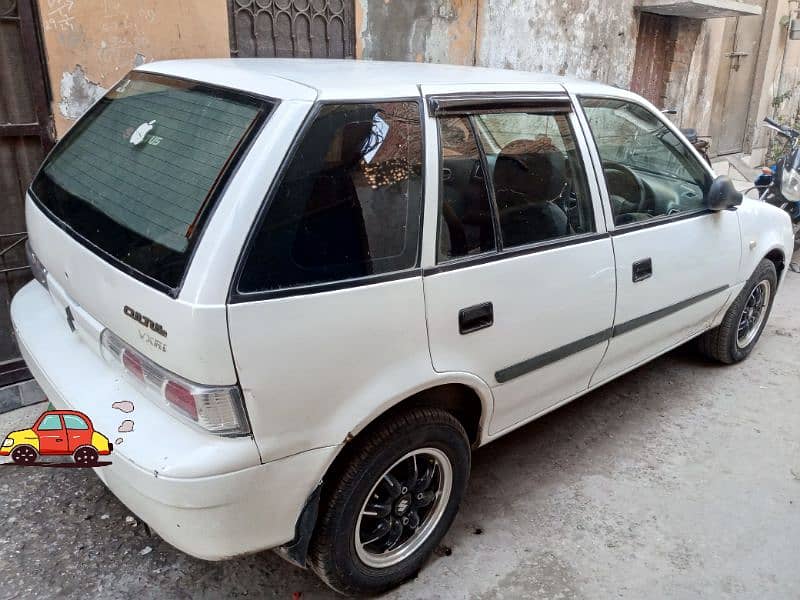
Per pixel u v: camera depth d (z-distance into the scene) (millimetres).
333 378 2043
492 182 2502
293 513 2072
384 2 5020
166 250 1913
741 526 2961
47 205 2555
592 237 2869
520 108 2623
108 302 2070
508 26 6109
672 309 3428
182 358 1826
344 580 2338
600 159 2949
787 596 2592
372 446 2223
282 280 1922
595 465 3350
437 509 2594
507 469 3289
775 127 7016
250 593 2508
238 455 1887
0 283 3537
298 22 4547
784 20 10055
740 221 3850
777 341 4852
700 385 4184
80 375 2234
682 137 3525
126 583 2512
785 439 3641
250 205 1874
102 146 2496
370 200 2123
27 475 3037
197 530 1927
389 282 2148
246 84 2191
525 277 2570
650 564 2725
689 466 3373
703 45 8797
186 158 2096
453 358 2375
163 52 3885
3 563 2553
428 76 2539
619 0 7305
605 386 4133
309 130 2006
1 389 3480
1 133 3393
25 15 3336
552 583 2607
